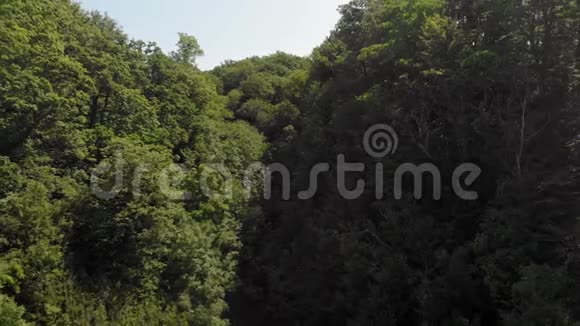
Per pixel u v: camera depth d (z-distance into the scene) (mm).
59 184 29391
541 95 29984
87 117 36906
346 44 53000
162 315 30141
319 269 38094
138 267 30438
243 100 86062
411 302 30078
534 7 28812
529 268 22641
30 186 26172
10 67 27719
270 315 42625
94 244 29500
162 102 45906
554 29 29078
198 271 34594
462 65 29969
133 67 44094
